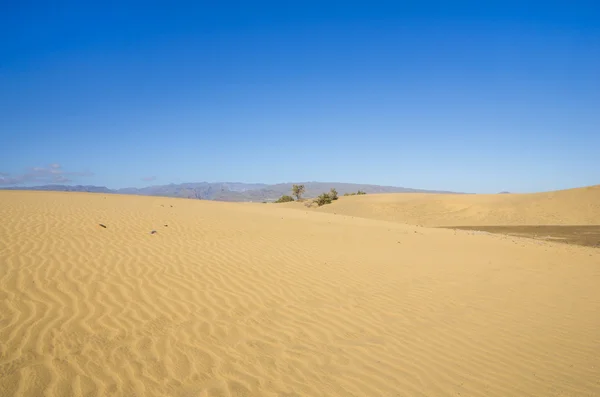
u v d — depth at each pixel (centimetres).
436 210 4256
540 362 528
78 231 1073
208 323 575
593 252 1530
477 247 1452
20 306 557
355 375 461
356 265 997
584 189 4138
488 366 507
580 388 462
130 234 1109
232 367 457
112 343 485
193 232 1237
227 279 787
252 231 1356
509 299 804
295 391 417
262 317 618
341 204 5184
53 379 397
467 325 646
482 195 5034
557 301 810
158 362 453
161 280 736
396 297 769
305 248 1151
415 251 1259
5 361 419
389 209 4472
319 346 532
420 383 453
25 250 823
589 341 607
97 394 381
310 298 725
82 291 638
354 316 652
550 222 3319
